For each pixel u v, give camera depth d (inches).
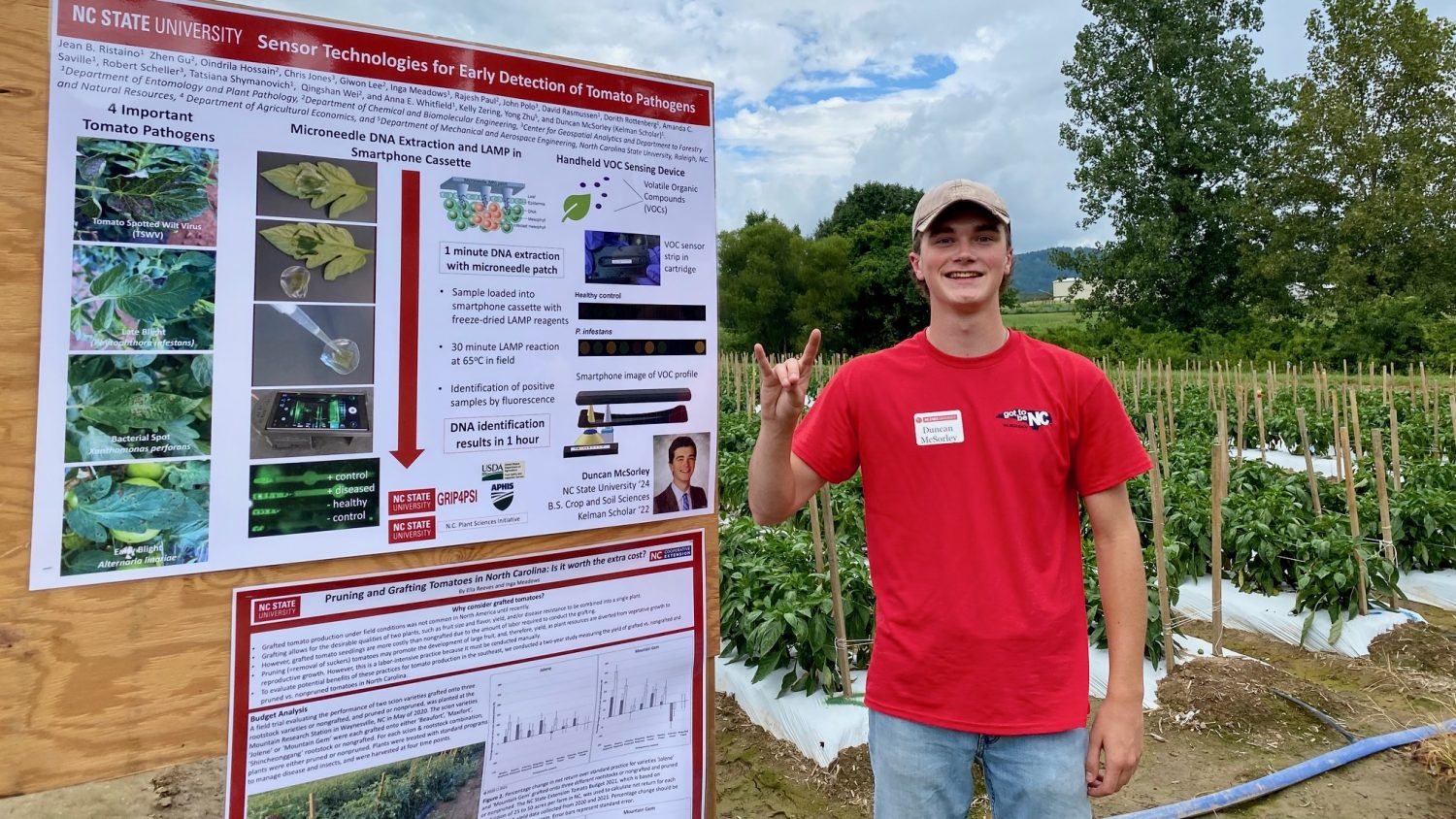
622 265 92.5
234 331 74.6
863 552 244.7
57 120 68.6
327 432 78.2
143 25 70.9
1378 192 1256.8
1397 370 1049.5
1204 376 932.0
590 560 91.9
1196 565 242.7
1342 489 280.7
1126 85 1494.8
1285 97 1450.5
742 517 267.1
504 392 86.0
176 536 73.1
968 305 80.1
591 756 93.8
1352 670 194.1
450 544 84.1
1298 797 142.3
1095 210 1553.9
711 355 99.0
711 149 98.7
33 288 68.2
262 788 77.5
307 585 78.2
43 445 68.8
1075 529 83.2
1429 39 1250.6
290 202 76.2
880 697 82.7
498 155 85.1
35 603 68.9
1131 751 77.9
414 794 84.1
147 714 72.9
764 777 151.2
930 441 80.6
